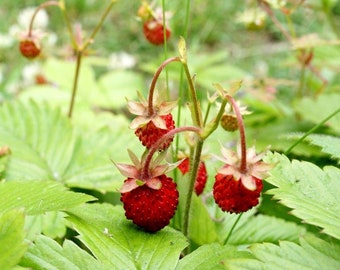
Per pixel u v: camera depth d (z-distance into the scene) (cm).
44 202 18
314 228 23
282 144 26
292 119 29
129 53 48
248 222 22
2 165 22
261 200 23
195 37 46
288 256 16
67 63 34
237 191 16
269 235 22
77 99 32
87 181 23
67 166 24
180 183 20
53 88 33
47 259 16
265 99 28
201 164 20
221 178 17
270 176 17
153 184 17
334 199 18
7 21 48
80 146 25
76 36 26
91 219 18
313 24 48
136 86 35
